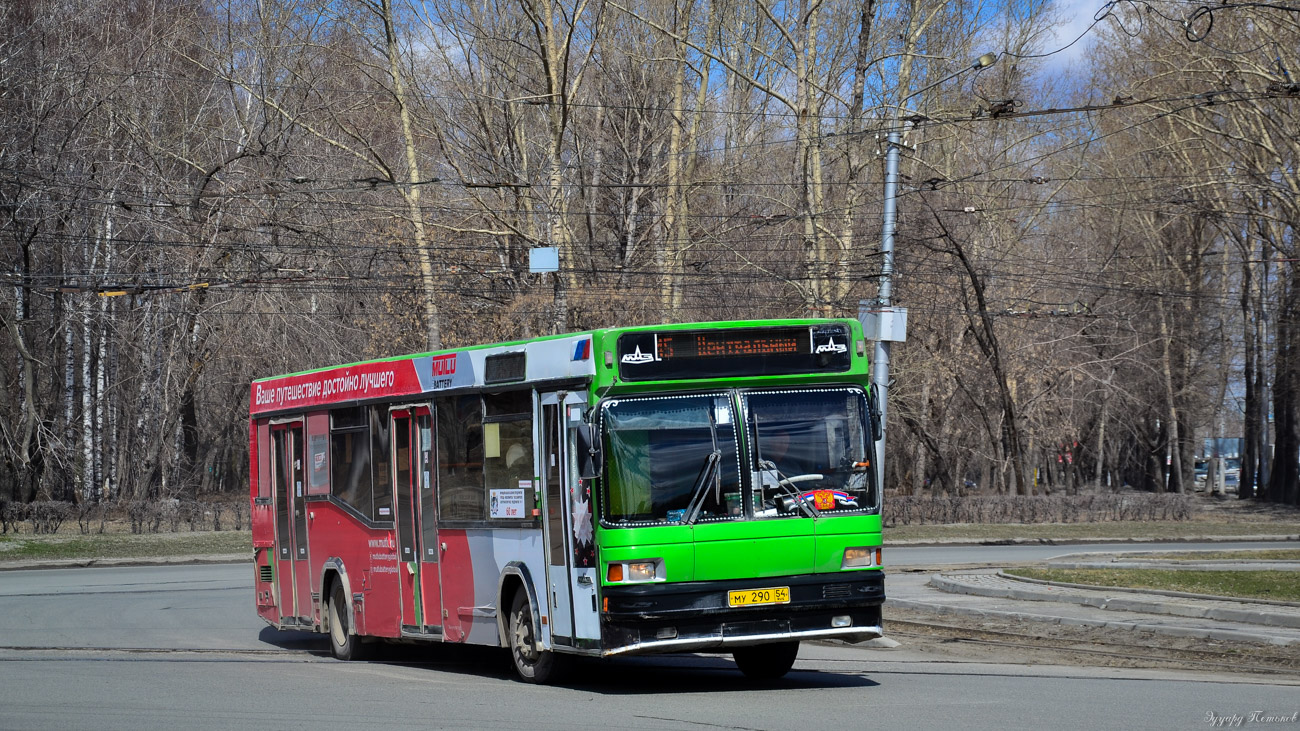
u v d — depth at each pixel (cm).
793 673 1291
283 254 4122
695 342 1114
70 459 4469
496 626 1255
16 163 3828
